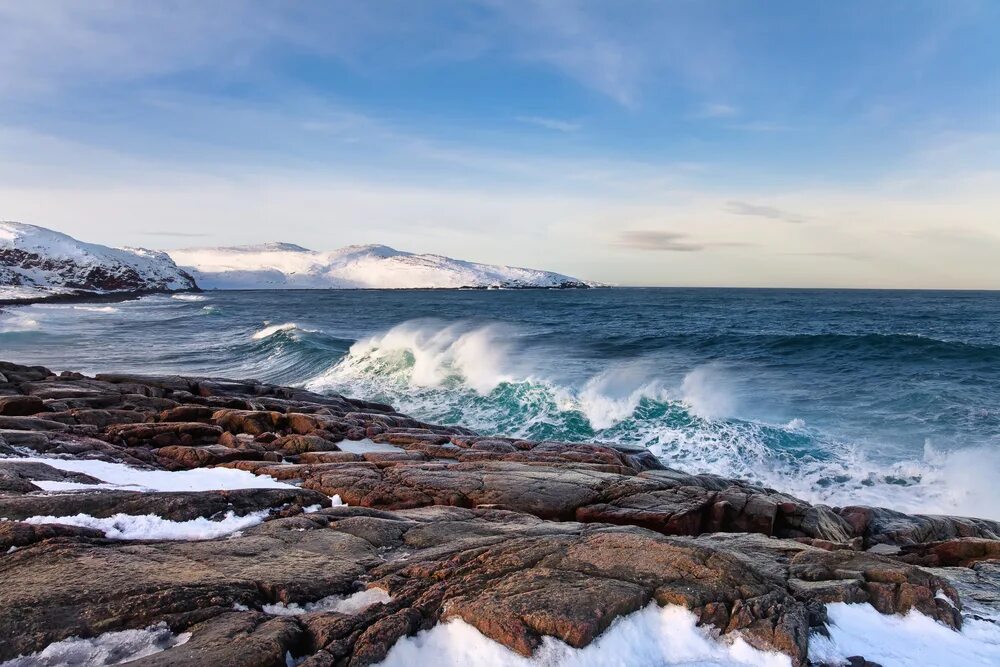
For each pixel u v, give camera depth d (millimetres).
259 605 4641
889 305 92938
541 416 18984
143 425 13328
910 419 18297
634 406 18922
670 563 5098
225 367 30500
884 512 10500
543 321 58969
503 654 4070
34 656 3916
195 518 6789
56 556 5211
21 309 72562
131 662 3654
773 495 10570
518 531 6551
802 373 26203
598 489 9664
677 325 53719
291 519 6840
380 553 5965
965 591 6043
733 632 4391
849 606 4996
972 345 32938
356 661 3877
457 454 12508
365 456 12039
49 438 11195
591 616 4250
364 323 57750
